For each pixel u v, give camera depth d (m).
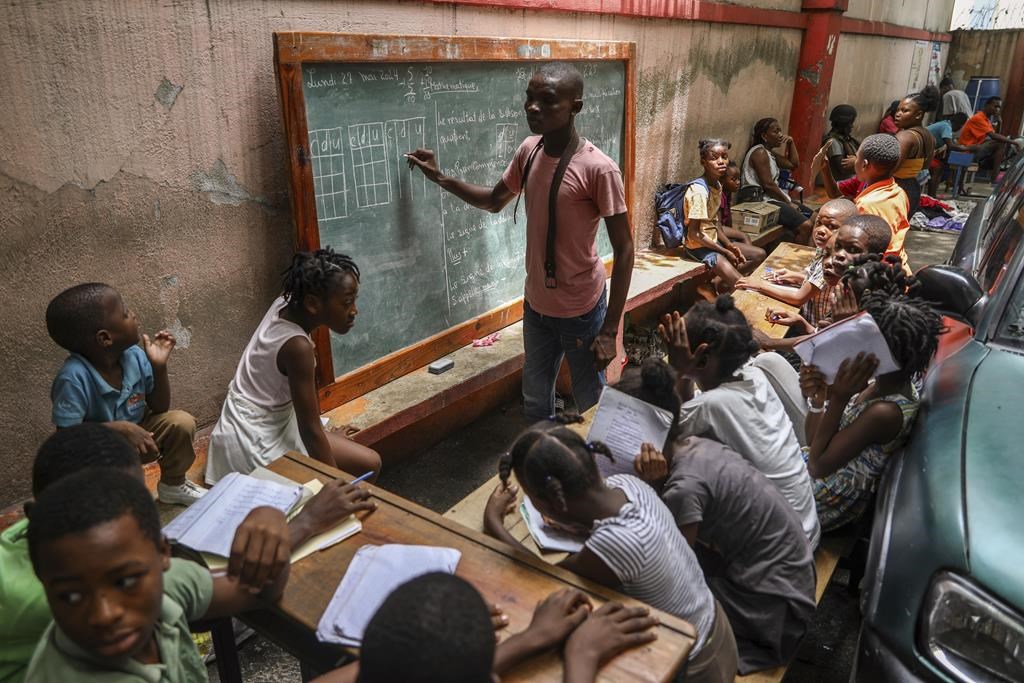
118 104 2.62
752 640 2.08
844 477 2.51
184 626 1.51
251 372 2.76
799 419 2.88
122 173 2.69
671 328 2.37
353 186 3.32
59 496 1.18
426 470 3.96
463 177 3.91
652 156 5.70
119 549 1.17
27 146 2.43
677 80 5.73
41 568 1.17
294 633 1.89
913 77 12.42
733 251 5.72
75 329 2.33
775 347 3.63
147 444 2.43
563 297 3.41
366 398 3.53
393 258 3.60
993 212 4.50
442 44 3.51
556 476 1.70
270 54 3.01
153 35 2.65
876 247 3.48
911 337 2.36
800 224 6.80
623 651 1.54
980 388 2.41
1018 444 2.11
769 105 7.43
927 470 2.17
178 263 2.94
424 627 1.01
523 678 1.47
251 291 3.23
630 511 1.74
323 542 1.85
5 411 2.60
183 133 2.82
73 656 1.28
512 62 4.03
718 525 2.05
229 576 1.64
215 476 2.83
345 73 3.17
